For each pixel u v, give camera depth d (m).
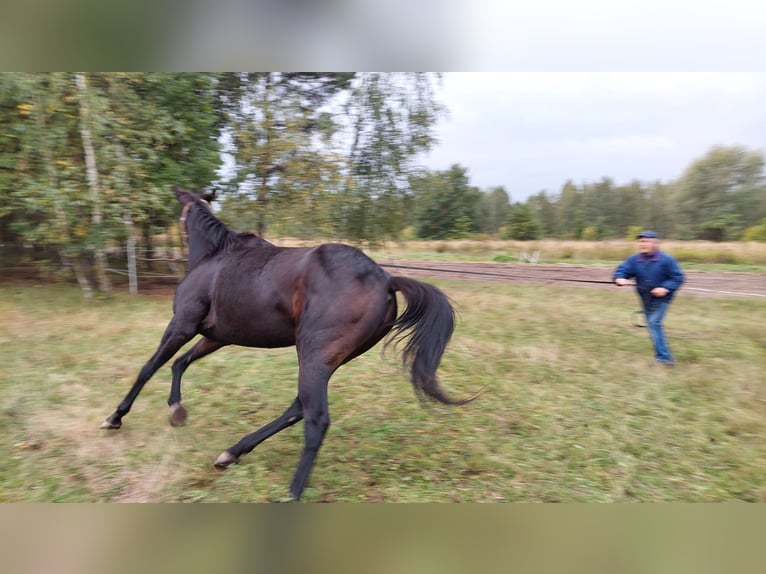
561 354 6.20
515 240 29.62
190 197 4.04
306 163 10.40
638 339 7.05
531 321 8.29
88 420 4.08
